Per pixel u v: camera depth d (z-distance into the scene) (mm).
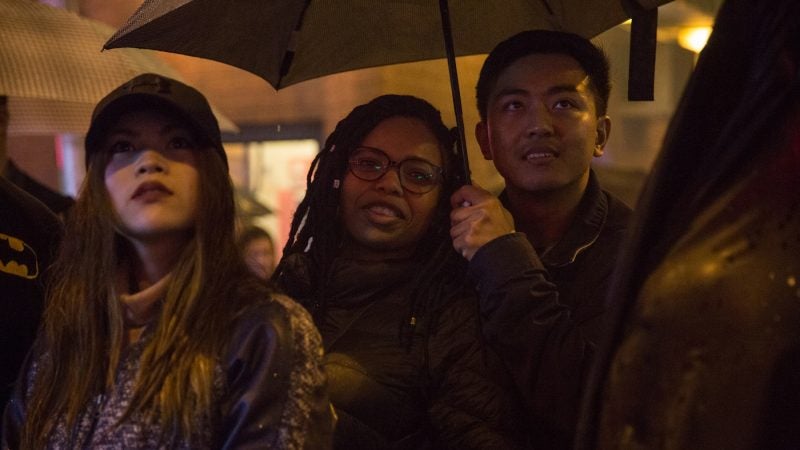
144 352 1505
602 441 1205
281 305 1516
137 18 2023
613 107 4570
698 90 1191
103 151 1586
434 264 2000
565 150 2168
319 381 1502
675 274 1170
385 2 2326
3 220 2201
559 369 1855
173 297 1526
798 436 1115
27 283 2184
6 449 1672
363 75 5105
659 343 1169
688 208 1187
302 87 5410
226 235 1590
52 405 1583
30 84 2682
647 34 2186
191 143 1585
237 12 2088
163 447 1440
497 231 1961
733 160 1153
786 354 1119
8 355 2137
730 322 1141
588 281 2131
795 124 1128
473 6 2385
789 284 1124
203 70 5707
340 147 2076
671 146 1203
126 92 1559
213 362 1473
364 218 2037
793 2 1130
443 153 2096
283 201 5594
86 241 1599
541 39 2205
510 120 2203
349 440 1835
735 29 1182
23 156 6102
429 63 4832
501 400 1903
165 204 1541
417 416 1898
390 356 1900
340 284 1989
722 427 1137
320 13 2277
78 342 1584
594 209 2199
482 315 1939
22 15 2857
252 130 5609
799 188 1127
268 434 1420
